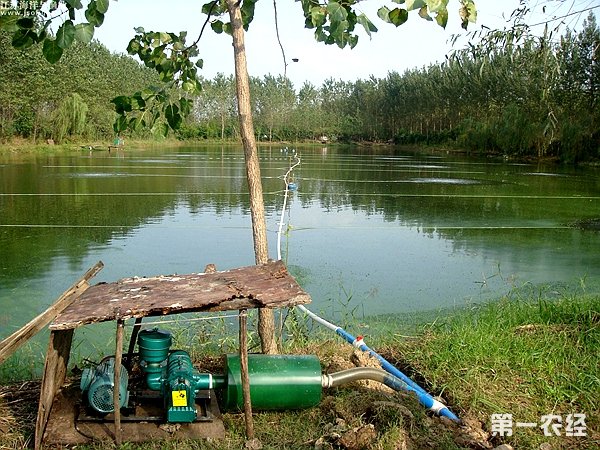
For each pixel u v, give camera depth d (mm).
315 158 36938
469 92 46188
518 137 36750
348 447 2934
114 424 2967
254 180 3818
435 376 3809
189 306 2779
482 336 4242
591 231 11703
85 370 3107
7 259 8484
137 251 9148
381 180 22141
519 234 11297
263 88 65812
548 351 4027
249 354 3379
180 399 2984
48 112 38656
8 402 3354
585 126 30922
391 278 7836
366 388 3609
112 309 2811
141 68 51812
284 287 3010
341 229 11547
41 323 2986
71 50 38625
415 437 3031
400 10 3141
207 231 10953
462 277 7973
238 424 3182
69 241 9812
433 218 13156
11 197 15055
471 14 3061
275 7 3910
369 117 68125
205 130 59781
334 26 3189
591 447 3068
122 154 36188
